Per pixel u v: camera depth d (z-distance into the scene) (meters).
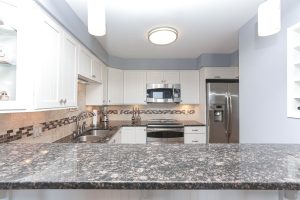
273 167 0.71
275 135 1.71
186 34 2.65
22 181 0.58
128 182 0.58
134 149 0.99
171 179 0.60
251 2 1.81
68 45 1.85
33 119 1.70
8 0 1.10
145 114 4.16
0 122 1.31
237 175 0.63
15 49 1.15
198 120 4.02
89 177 0.61
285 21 1.58
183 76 3.94
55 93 1.56
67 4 1.75
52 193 0.75
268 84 1.81
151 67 3.96
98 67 3.00
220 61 3.60
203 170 0.68
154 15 2.08
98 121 3.72
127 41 2.94
